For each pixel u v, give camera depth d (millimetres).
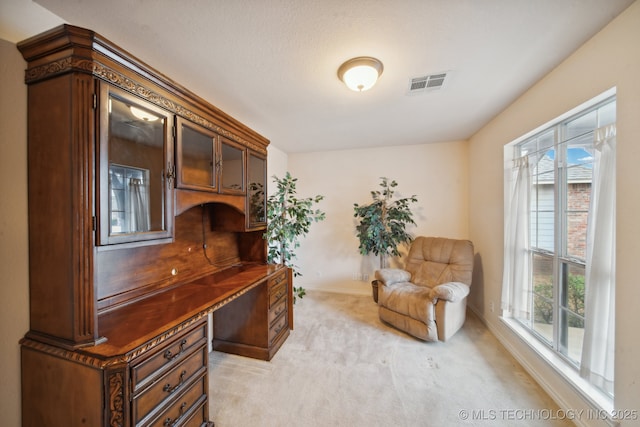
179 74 1662
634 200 1108
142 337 1074
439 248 2924
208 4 1075
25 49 1011
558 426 1421
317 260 3957
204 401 1352
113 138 1096
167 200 1307
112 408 921
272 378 1857
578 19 1193
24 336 1051
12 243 1017
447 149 3432
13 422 1048
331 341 2379
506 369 1937
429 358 2088
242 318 2160
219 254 2324
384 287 2723
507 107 2234
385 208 3352
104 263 1369
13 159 1008
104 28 1222
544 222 1919
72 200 959
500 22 1207
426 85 1835
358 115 2422
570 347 1629
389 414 1517
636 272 1096
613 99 1334
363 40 1332
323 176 3928
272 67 1583
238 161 2029
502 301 2285
